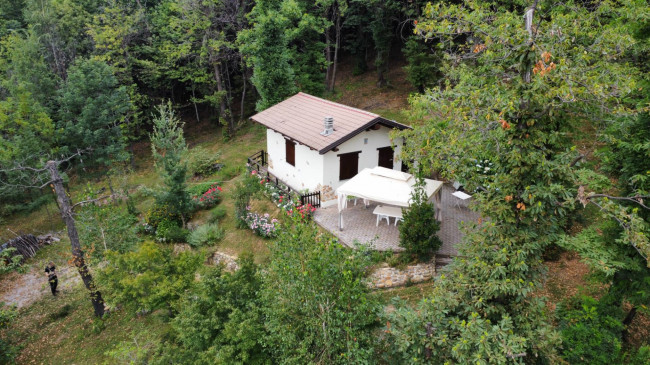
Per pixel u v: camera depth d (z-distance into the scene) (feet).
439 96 41.42
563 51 29.04
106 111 94.17
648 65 38.34
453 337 27.30
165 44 119.34
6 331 57.52
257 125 126.21
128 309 46.85
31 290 68.39
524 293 25.89
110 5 117.80
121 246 58.54
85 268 56.75
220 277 35.37
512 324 27.14
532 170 26.76
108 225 58.18
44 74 107.24
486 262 27.91
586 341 31.89
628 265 33.17
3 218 96.53
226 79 136.36
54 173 53.62
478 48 29.91
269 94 95.45
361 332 28.96
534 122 26.73
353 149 65.21
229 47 113.19
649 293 33.86
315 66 111.65
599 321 34.58
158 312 54.60
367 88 125.18
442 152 33.88
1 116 82.38
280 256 30.04
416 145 44.04
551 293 44.98
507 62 29.14
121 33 113.09
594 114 30.76
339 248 29.99
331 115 70.28
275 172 80.79
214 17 114.42
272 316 30.35
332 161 63.98
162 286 42.91
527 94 25.45
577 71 27.09
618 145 33.99
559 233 30.45
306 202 64.85
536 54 26.12
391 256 51.11
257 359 31.96
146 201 93.66
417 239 49.19
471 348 25.27
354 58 148.05
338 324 28.48
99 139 94.38
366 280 32.58
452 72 44.47
